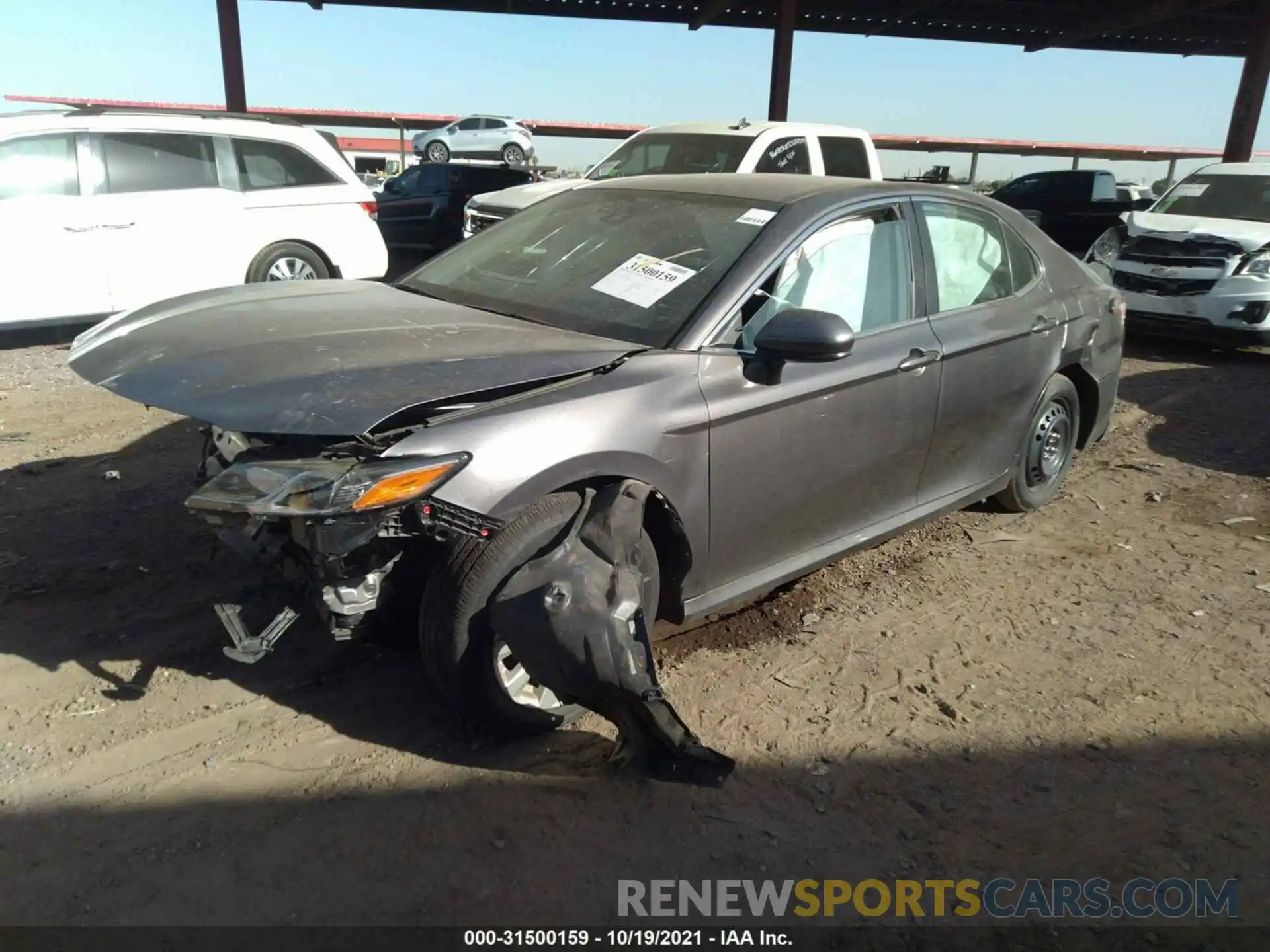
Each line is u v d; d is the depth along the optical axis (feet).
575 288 11.64
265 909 7.64
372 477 8.13
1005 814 9.04
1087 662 11.69
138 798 8.79
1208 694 11.06
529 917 7.67
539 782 9.25
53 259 24.91
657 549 10.47
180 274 26.99
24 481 16.01
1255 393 24.59
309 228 29.22
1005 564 14.38
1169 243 29.48
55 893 7.71
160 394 8.90
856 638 12.14
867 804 9.12
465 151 94.22
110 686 10.44
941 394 12.74
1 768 9.10
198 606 12.14
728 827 8.75
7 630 11.38
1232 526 15.88
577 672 8.80
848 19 58.90
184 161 27.04
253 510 8.16
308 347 9.45
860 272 12.01
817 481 11.41
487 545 8.91
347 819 8.65
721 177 13.38
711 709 10.53
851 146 32.01
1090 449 19.85
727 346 10.48
